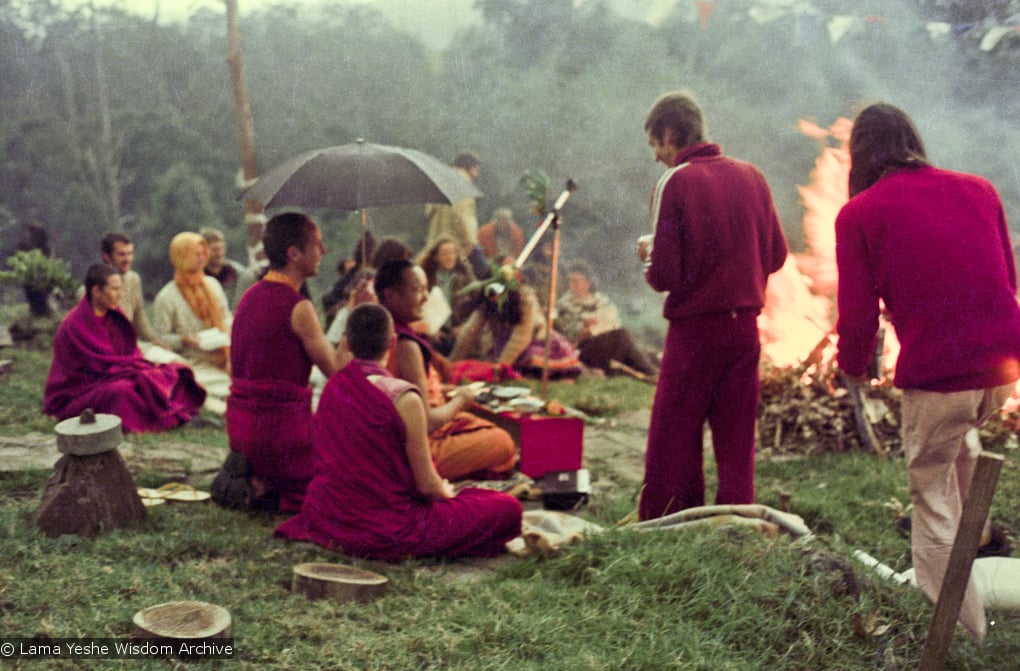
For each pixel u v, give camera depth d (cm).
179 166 1661
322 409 421
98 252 1792
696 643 326
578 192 1073
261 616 338
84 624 315
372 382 410
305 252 461
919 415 335
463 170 953
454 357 814
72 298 990
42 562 363
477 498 421
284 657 310
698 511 416
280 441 461
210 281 774
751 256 423
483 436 519
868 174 355
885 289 340
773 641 332
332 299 824
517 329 786
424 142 1096
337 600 358
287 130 1119
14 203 1725
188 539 405
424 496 414
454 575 397
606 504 514
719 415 438
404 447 409
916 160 348
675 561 369
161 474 520
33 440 543
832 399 589
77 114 1623
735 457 438
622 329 877
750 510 414
